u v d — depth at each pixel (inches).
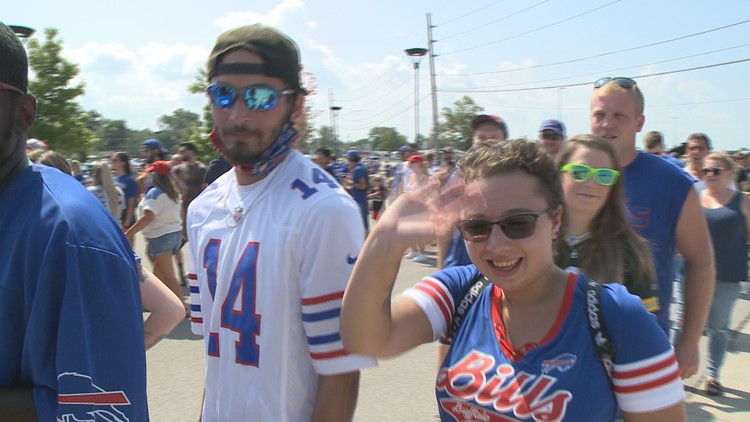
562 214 58.6
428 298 63.7
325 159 475.5
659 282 99.3
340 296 63.6
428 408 161.6
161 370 187.3
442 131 1579.7
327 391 63.9
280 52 66.4
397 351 61.0
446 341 64.7
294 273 64.4
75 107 1059.3
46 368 50.8
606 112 103.0
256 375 65.1
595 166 83.7
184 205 294.8
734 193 182.7
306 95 71.2
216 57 67.0
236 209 69.7
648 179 101.3
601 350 53.1
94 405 50.7
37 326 50.1
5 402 50.8
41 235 50.8
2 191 54.2
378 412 159.0
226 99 65.9
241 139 66.4
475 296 62.5
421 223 56.6
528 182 54.7
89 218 52.7
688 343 101.0
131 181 312.5
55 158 157.6
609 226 85.6
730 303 176.2
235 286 66.9
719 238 178.4
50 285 50.0
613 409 53.9
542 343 54.9
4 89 53.6
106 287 51.9
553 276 57.9
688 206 99.1
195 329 78.1
